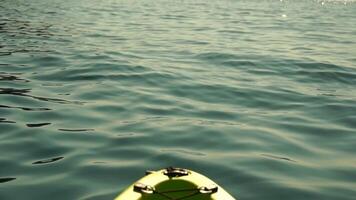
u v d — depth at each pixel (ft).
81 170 10.49
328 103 16.39
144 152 11.59
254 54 25.88
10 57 22.68
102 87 17.63
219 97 17.04
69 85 17.76
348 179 10.44
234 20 43.91
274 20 45.21
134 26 36.65
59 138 12.32
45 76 19.03
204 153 11.66
